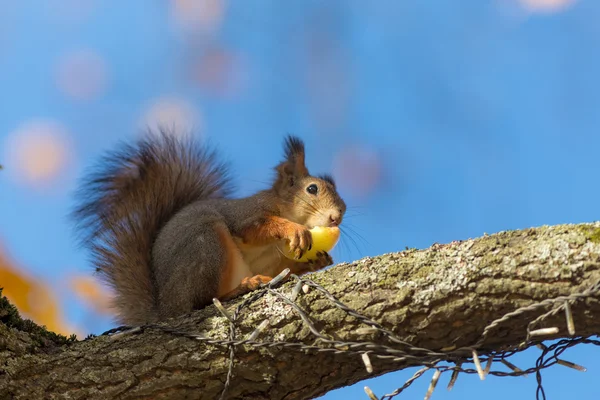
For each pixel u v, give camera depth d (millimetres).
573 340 7699
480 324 7617
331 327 8000
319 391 8359
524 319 7426
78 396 8289
